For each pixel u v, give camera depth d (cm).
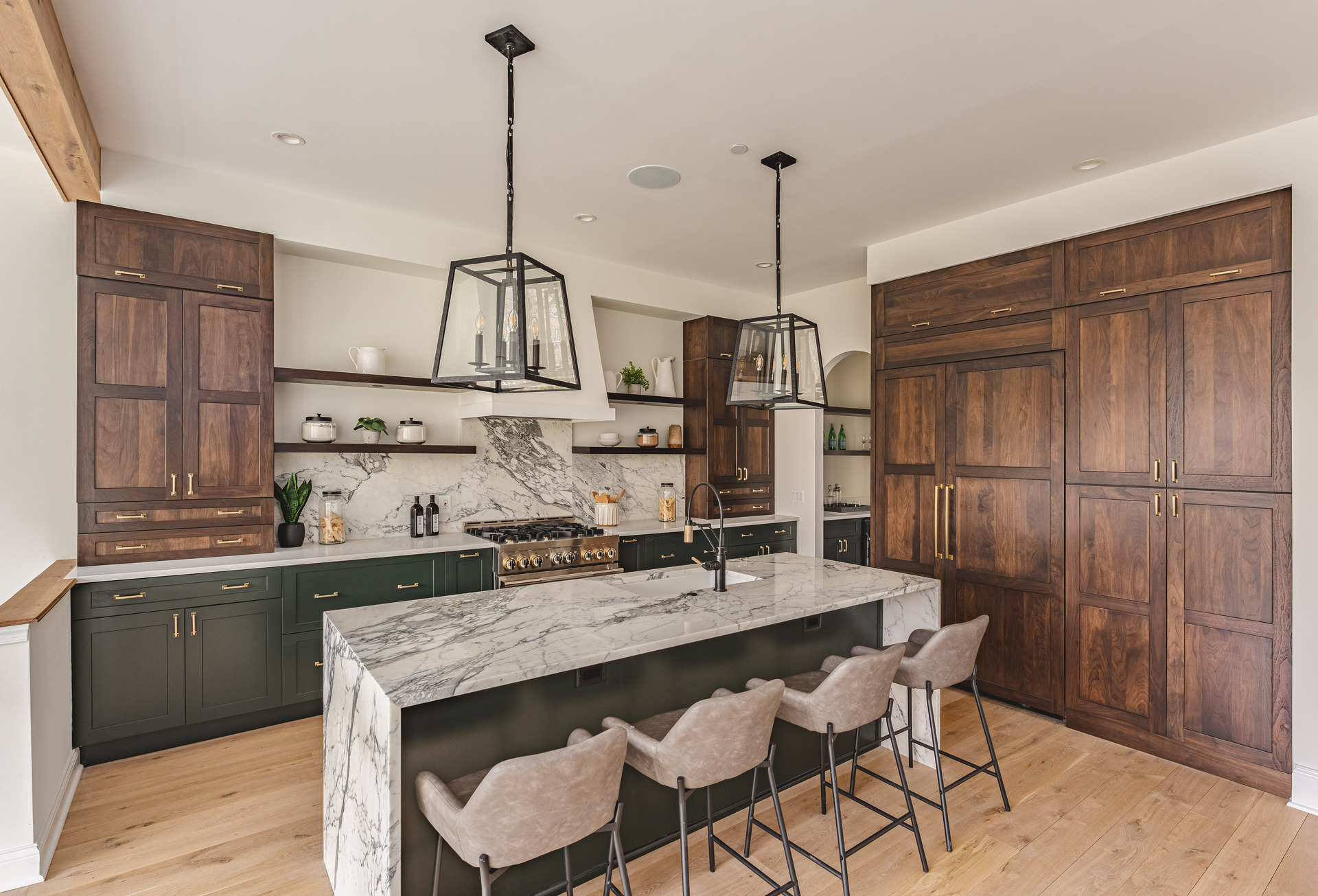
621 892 217
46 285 305
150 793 282
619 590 287
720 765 186
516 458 486
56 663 263
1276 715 288
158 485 329
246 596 335
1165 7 209
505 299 220
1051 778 303
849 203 377
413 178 344
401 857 178
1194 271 314
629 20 215
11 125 272
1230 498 302
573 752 153
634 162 323
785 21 216
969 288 406
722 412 571
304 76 249
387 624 230
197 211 335
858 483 720
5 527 297
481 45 229
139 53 232
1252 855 244
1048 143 304
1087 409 353
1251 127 288
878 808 269
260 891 219
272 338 357
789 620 262
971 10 211
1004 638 391
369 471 423
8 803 220
